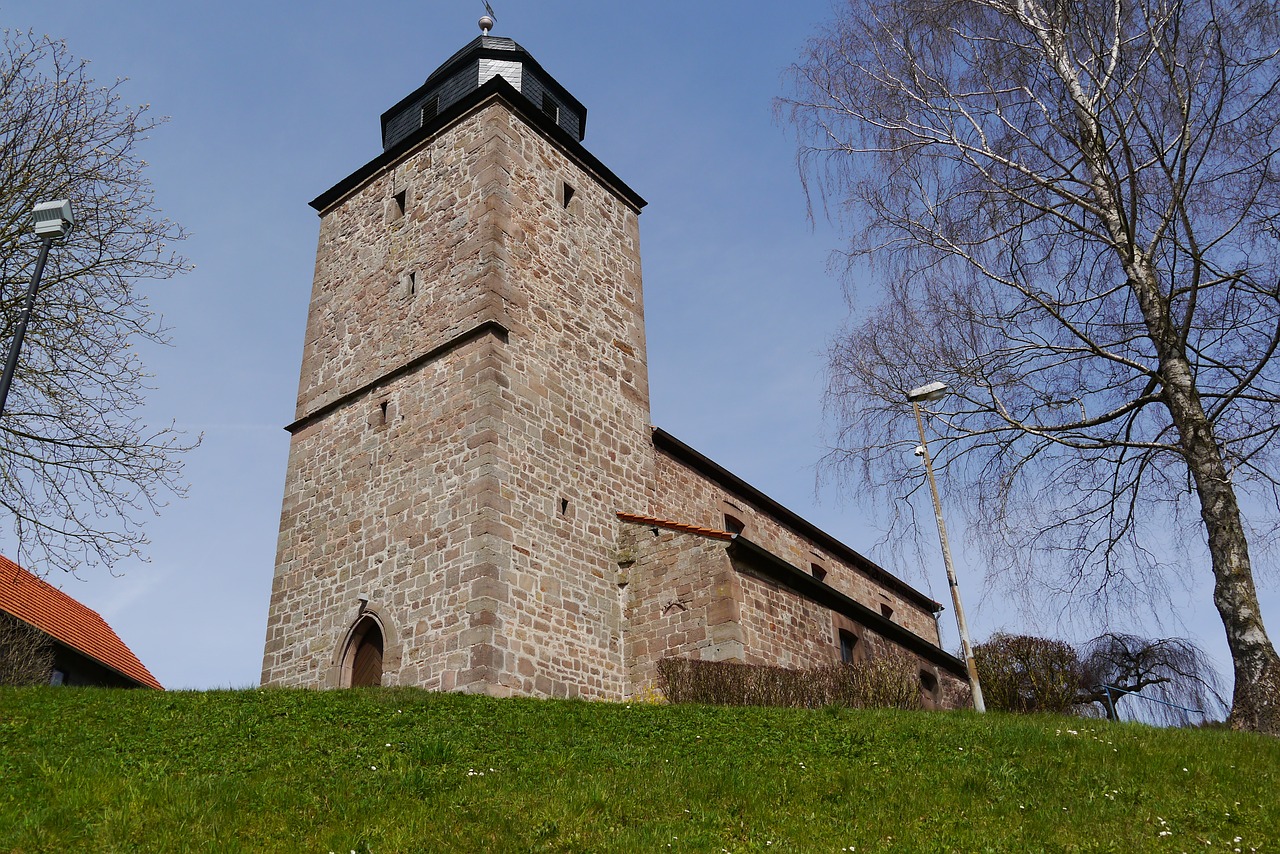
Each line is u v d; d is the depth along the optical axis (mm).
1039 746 10133
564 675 15234
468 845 7398
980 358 13734
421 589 15492
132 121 16281
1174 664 17094
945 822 8094
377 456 17453
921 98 14352
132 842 7137
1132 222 12664
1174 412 12852
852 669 15070
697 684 14094
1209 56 12078
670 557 16484
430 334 17812
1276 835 7785
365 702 11789
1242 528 12297
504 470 15758
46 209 12125
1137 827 7992
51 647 22344
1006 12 13750
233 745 9703
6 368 11031
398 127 21797
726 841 7680
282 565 18078
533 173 19391
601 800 8359
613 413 18844
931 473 14297
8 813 7473
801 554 24438
